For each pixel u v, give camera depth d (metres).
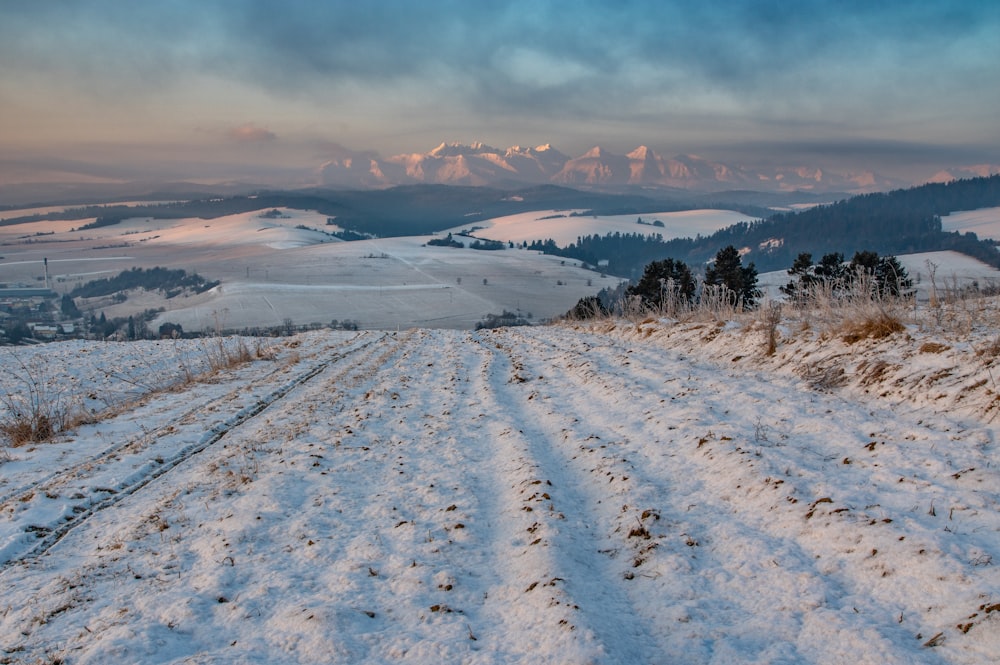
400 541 5.39
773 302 13.45
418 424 9.81
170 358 21.16
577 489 6.38
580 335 20.94
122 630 4.09
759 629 3.69
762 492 5.40
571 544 4.99
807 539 4.57
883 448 5.84
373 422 10.13
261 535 5.73
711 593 4.15
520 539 5.23
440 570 4.77
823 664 3.30
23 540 6.19
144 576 5.09
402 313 167.12
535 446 7.92
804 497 5.13
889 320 9.08
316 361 18.34
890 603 3.69
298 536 5.66
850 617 3.60
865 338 9.18
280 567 5.09
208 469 7.97
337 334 29.47
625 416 8.76
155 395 14.58
